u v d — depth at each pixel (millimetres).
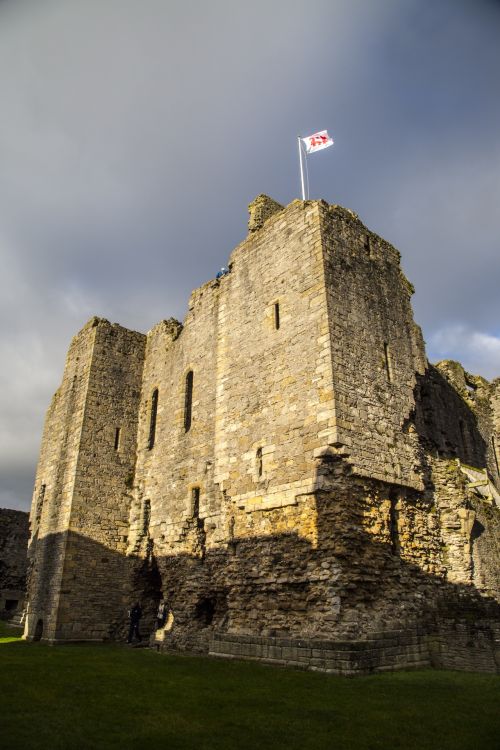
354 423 16516
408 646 14875
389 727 8727
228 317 21875
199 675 13109
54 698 10148
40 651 18422
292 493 16531
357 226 20312
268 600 16188
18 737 7598
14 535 37906
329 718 9203
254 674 13219
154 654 17922
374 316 19109
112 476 25688
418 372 20219
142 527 24453
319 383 16859
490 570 18359
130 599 23609
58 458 26609
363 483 16016
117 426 26703
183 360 25000
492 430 31922
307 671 13648
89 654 17688
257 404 18984
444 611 16625
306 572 15352
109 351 27688
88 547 23875
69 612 22453
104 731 8094
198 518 20703
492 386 33531
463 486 18922
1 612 35031
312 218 19141
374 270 20141
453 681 12508
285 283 19484
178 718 8969
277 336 19047
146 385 27859
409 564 16453
